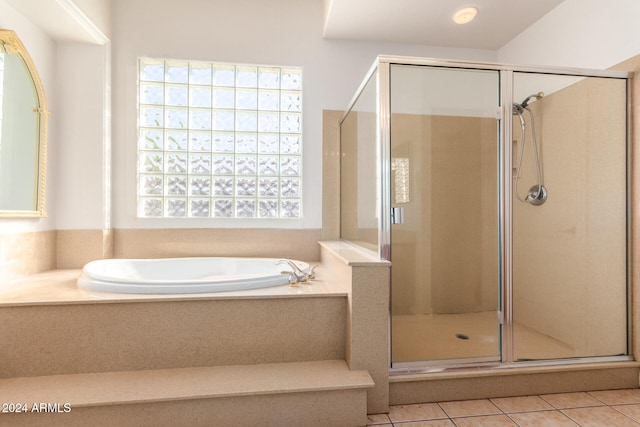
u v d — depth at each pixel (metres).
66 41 2.41
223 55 2.66
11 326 1.49
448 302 1.91
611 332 1.92
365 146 2.03
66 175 2.42
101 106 2.46
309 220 2.75
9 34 1.91
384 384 1.60
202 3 2.64
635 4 1.84
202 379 1.49
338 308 1.69
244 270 2.49
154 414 1.37
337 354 1.71
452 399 1.70
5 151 1.94
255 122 2.74
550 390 1.78
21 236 2.07
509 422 1.52
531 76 1.90
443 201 1.95
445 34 2.71
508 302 1.85
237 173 2.71
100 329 1.54
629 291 1.90
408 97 1.83
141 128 2.59
